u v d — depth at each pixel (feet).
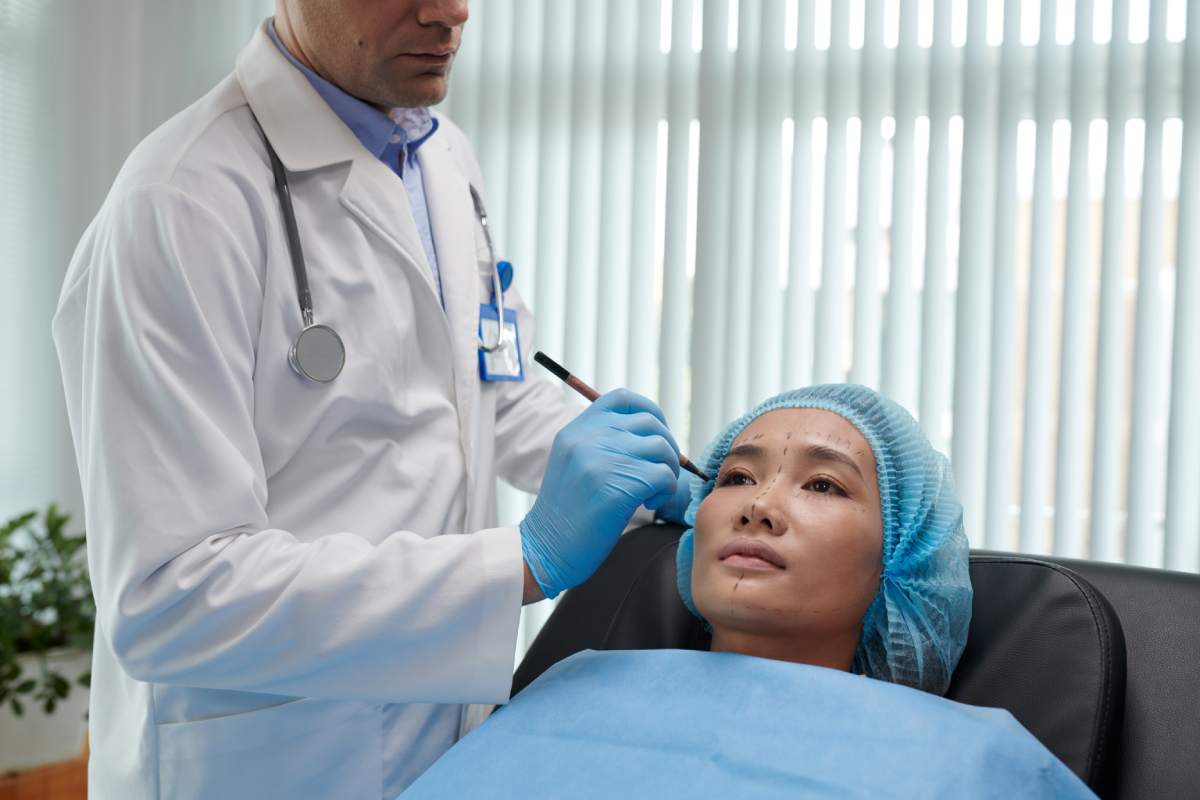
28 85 9.25
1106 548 7.83
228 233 3.54
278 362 3.70
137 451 3.29
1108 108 7.67
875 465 3.93
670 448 3.74
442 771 3.37
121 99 9.27
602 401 3.93
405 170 4.46
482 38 8.81
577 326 8.72
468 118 8.88
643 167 8.54
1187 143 7.57
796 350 8.34
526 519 3.68
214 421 3.40
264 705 3.73
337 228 3.96
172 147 3.64
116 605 3.28
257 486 3.48
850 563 3.76
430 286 4.10
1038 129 7.82
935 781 2.94
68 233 9.30
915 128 8.07
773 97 8.28
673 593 4.51
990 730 3.13
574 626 4.56
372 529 3.84
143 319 3.31
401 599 3.34
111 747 3.94
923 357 8.05
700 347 8.40
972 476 8.04
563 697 3.58
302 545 3.43
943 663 3.81
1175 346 7.64
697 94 8.41
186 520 3.27
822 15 8.22
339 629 3.31
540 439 4.97
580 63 8.63
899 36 8.00
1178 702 3.55
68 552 7.93
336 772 3.82
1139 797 3.42
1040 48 7.78
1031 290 7.90
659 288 8.55
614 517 3.55
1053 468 7.91
